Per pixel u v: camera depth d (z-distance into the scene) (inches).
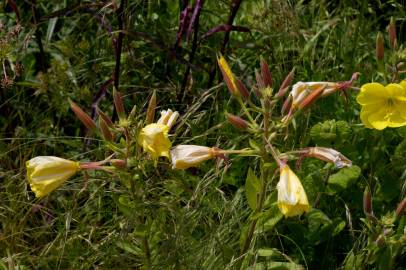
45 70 164.4
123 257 126.0
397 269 126.0
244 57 176.2
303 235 131.0
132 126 106.3
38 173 104.6
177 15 178.2
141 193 114.6
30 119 169.0
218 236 125.6
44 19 152.6
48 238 141.2
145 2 172.7
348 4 196.2
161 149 102.7
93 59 169.6
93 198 136.6
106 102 167.5
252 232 118.9
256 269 118.6
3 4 169.5
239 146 147.8
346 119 151.3
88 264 127.3
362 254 122.3
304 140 140.7
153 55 174.1
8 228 136.3
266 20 173.9
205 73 171.5
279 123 108.3
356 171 130.2
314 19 186.4
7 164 152.9
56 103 161.9
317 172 131.4
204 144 149.3
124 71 167.5
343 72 174.6
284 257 131.0
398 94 116.6
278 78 164.7
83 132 163.9
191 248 124.6
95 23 176.9
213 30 153.7
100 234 137.2
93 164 107.6
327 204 138.7
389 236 118.6
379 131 139.2
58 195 145.6
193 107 147.3
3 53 149.0
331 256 131.0
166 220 135.3
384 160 145.1
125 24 153.1
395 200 136.3
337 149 136.6
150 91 160.4
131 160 107.7
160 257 121.3
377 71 154.4
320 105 153.8
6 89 165.6
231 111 158.4
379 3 186.9
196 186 134.5
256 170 146.2
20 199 143.2
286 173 99.5
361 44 176.2
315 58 177.6
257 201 116.2
